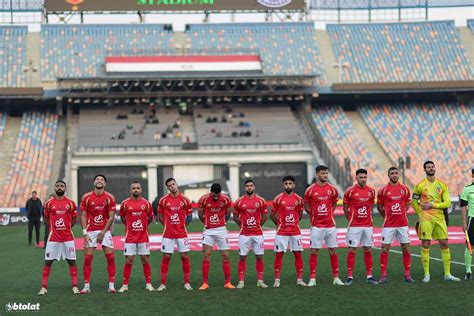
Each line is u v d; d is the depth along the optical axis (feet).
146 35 265.34
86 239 63.00
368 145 233.76
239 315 50.78
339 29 277.64
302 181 225.56
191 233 129.90
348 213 64.54
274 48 263.29
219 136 229.66
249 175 224.53
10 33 262.47
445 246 64.69
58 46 258.16
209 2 266.57
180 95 239.09
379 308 52.06
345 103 255.50
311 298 56.80
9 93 229.45
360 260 82.33
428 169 64.80
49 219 63.21
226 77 237.04
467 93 252.62
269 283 65.98
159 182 221.87
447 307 51.78
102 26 267.59
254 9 269.03
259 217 63.87
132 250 63.46
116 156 219.61
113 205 63.41
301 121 245.45
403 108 251.80
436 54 267.18
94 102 244.01
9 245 114.01
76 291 62.64
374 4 284.20
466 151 228.84
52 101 241.76
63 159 208.64
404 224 64.39
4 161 218.18
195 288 63.98
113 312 53.01
